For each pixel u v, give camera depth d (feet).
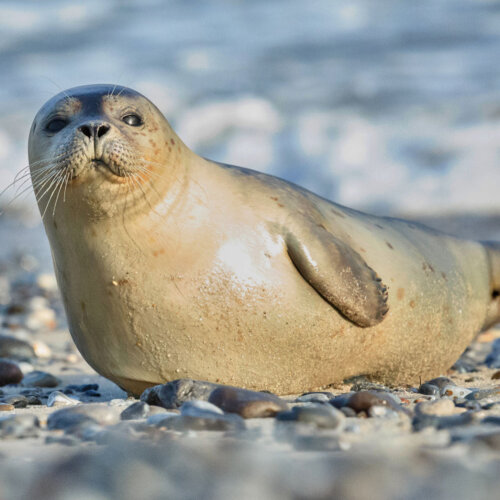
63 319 113.91
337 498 29.22
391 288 61.31
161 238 53.67
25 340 87.71
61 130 53.06
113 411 45.96
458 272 69.00
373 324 57.93
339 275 55.62
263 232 55.72
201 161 57.88
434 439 39.14
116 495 30.04
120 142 50.88
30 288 143.33
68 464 34.68
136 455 35.63
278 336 56.18
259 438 39.45
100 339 57.62
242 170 60.44
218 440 39.09
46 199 55.01
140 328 55.36
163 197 53.83
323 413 42.52
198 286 54.13
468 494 29.48
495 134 203.92
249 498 29.30
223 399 46.32
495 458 34.76
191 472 32.73
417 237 68.23
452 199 184.85
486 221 169.99
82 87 56.95
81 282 56.13
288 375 58.39
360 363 61.41
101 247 54.03
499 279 73.72
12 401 56.24
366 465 33.71
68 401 56.59
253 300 54.85
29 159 56.70
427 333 64.69
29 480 32.73
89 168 50.90
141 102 54.85
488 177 189.47
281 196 57.98
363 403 45.55
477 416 44.78
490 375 70.38
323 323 56.95
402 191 190.49
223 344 55.67
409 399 53.11
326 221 59.57
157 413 45.96
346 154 206.18
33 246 188.65
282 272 55.47
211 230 54.80
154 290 54.19
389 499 29.04
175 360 56.08
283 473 32.58
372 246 62.03
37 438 41.60
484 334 93.35
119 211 52.70
